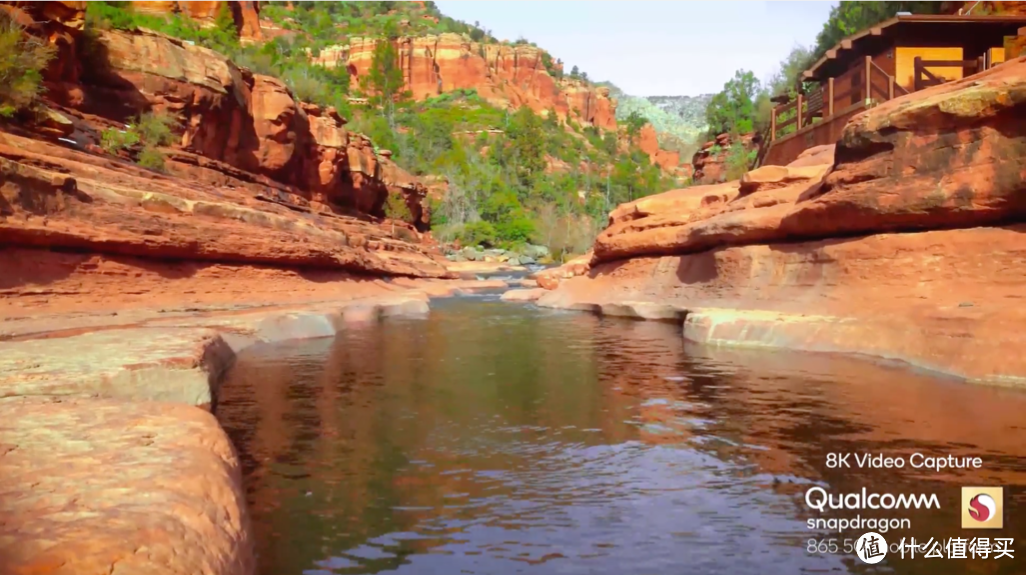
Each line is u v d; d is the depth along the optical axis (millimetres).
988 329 10242
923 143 12867
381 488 6039
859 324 12625
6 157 16891
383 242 48406
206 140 37031
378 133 100750
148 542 3332
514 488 6023
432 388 10477
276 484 6148
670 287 22531
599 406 9156
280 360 13070
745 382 10422
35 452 4738
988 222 12188
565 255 81500
